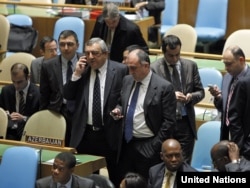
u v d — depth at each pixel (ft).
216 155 60.29
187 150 71.31
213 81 81.56
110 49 81.56
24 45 100.27
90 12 100.63
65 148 69.97
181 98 69.00
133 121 66.64
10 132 77.97
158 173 63.31
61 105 73.31
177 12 108.47
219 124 71.56
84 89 69.31
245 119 63.26
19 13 105.50
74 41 72.43
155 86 66.13
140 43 81.61
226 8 105.91
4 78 91.20
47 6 103.24
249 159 63.36
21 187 67.72
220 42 105.50
